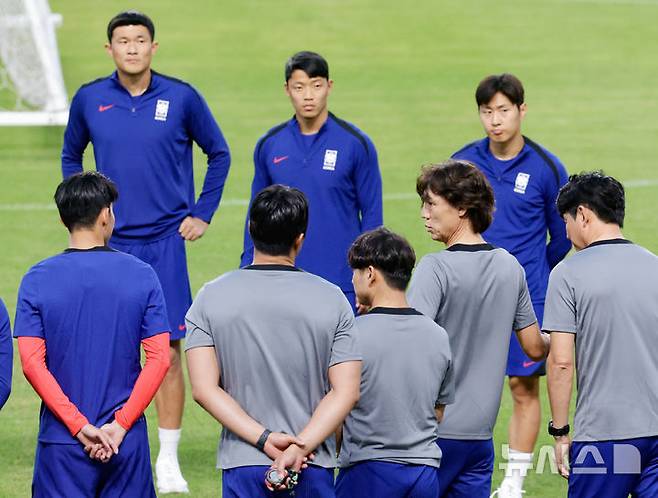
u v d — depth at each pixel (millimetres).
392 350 17891
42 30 61781
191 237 26750
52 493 18344
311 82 25000
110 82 26344
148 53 25828
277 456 16672
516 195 25016
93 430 17938
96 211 18562
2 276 38875
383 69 69062
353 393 17016
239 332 17031
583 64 70750
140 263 18703
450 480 19391
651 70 69750
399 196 47438
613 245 18781
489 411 19297
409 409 17906
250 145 54906
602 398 18406
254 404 17062
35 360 18016
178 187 26562
